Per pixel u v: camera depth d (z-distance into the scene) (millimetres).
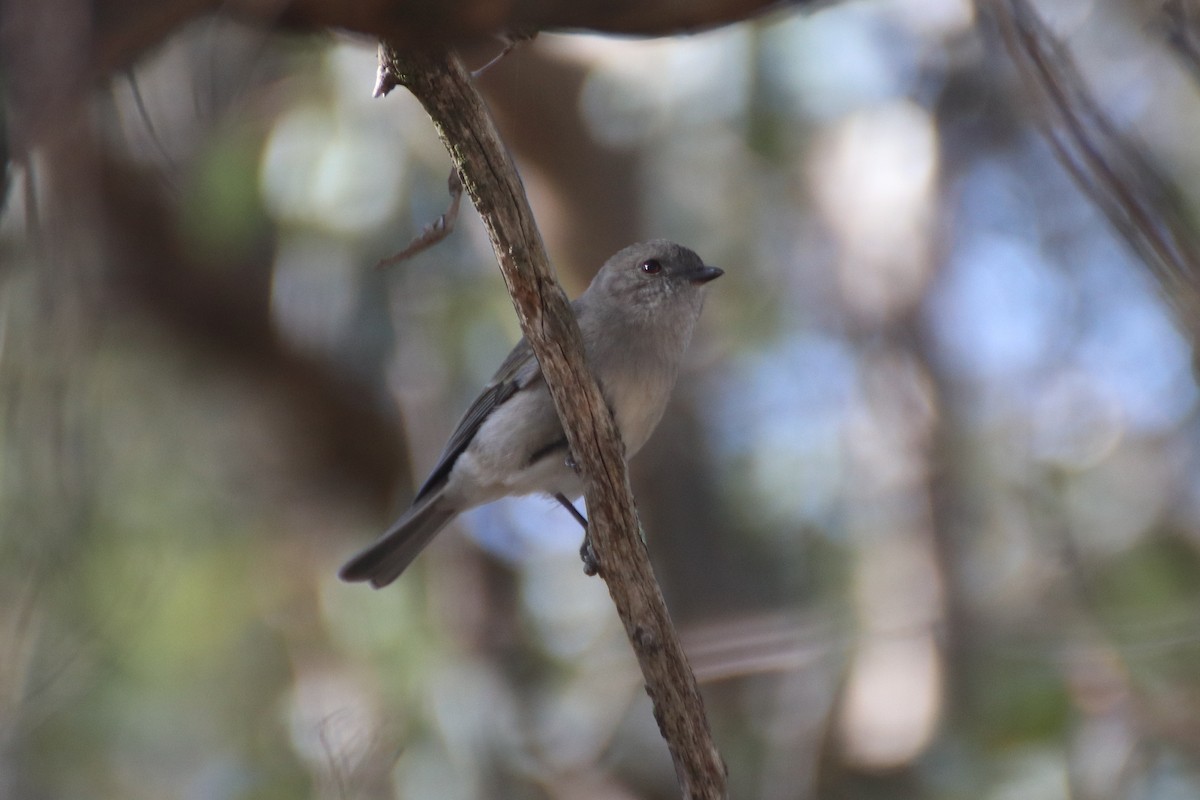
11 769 10367
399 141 11297
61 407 5344
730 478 12633
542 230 12383
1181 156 11297
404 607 11273
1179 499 11672
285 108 10961
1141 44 11703
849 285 12688
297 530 12164
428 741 10594
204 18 4473
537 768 11086
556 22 4902
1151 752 9398
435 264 11828
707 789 5934
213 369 11773
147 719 10930
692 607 12133
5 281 5812
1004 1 4766
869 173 12656
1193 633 9531
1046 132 4723
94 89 3920
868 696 11008
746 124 11914
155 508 11422
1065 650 9789
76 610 9219
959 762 10250
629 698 11477
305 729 10648
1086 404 12203
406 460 12422
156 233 10617
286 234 11344
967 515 11898
